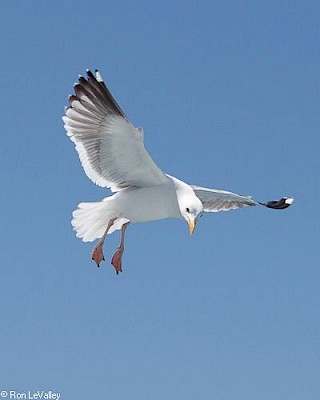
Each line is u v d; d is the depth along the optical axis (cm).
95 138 1548
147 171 1580
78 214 1648
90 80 1487
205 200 1866
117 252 1669
